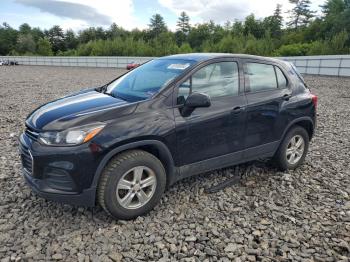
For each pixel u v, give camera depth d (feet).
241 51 165.58
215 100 12.91
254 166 16.49
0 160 16.80
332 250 10.25
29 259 9.42
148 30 307.99
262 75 14.76
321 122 27.45
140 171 11.19
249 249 10.14
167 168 12.05
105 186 10.61
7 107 32.27
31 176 11.07
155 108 11.52
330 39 134.21
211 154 12.99
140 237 10.55
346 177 15.75
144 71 14.26
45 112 11.67
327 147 20.25
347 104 36.65
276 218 11.93
